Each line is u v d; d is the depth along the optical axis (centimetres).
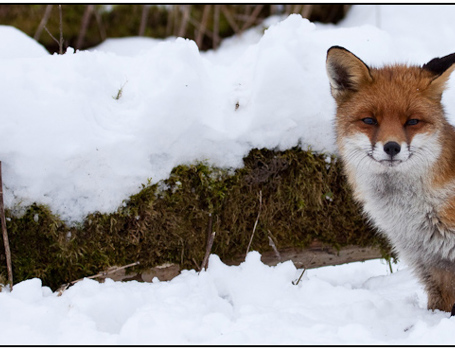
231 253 863
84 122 749
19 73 755
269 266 862
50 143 733
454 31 1488
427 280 796
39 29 1535
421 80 736
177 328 626
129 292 724
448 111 890
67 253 772
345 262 927
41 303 692
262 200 848
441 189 730
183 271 809
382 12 1612
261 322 661
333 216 885
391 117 712
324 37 928
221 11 1686
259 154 827
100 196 768
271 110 813
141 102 792
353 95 764
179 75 780
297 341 609
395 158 692
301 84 825
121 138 757
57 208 759
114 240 792
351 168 792
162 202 796
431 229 749
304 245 892
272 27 889
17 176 734
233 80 870
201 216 818
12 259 761
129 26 1659
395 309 737
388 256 934
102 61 848
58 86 761
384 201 775
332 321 698
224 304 736
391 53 956
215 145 805
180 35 1630
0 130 716
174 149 788
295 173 848
